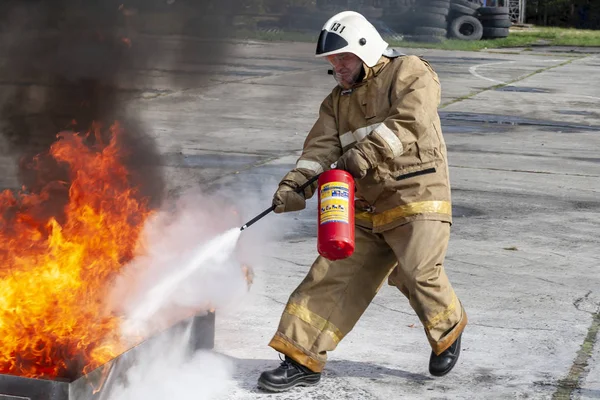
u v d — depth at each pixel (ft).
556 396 16.58
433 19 138.31
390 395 16.56
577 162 45.83
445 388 16.94
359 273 16.66
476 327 20.48
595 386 17.12
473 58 122.83
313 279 16.62
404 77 15.74
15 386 13.47
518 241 29.12
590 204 35.63
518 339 19.74
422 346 19.29
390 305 22.09
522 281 24.48
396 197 16.11
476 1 169.48
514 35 180.75
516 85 88.38
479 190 37.70
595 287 24.11
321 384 16.98
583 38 181.98
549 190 38.22
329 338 16.58
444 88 82.64
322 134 16.67
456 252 27.50
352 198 15.46
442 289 16.40
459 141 52.01
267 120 56.54
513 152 48.42
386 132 15.38
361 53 15.66
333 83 80.89
